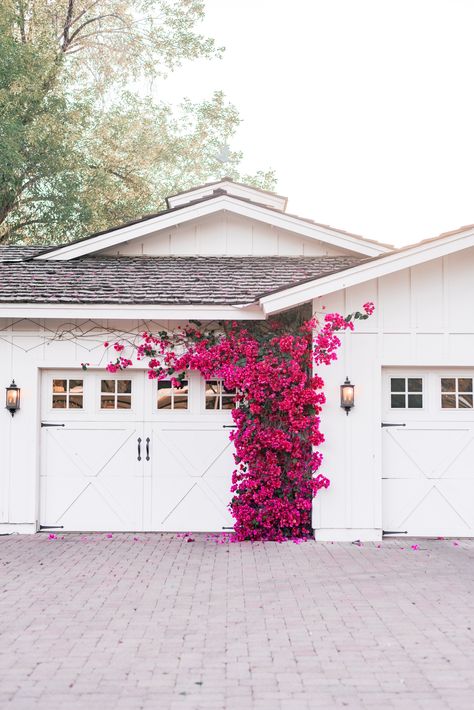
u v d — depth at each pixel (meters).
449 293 10.82
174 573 8.52
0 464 11.02
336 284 10.24
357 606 7.12
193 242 13.49
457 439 10.94
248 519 10.62
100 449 11.23
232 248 13.52
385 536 10.80
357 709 4.71
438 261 10.84
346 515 10.66
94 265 12.76
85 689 5.04
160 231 13.43
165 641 6.06
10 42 23.52
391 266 10.27
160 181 30.66
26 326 11.14
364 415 10.73
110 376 11.31
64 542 10.41
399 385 10.98
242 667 5.47
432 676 5.27
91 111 27.22
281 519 10.66
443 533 10.84
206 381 11.27
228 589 7.79
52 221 25.20
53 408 11.27
